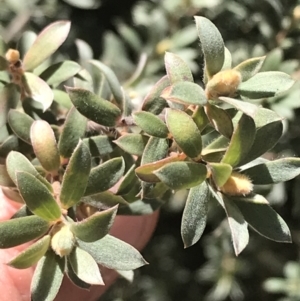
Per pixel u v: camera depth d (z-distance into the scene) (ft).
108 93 0.48
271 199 0.66
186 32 0.66
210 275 0.82
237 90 0.33
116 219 0.58
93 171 0.34
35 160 0.41
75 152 0.32
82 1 0.68
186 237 0.32
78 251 0.32
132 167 0.38
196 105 0.33
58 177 0.37
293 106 0.55
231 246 0.77
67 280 0.54
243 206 0.33
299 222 0.76
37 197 0.32
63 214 0.33
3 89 0.42
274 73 0.33
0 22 0.73
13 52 0.41
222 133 0.33
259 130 0.33
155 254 0.87
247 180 0.33
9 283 0.48
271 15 0.62
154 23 0.68
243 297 0.83
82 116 0.39
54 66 0.45
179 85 0.31
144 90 0.62
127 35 0.70
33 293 0.32
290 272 0.73
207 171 0.32
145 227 0.62
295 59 0.63
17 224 0.32
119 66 0.71
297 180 0.68
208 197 0.32
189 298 0.87
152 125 0.34
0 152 0.42
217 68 0.33
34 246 0.31
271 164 0.34
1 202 0.50
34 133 0.36
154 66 0.67
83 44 0.59
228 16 0.68
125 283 0.83
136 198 0.40
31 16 0.75
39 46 0.42
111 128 0.40
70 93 0.37
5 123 0.43
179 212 0.82
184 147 0.32
